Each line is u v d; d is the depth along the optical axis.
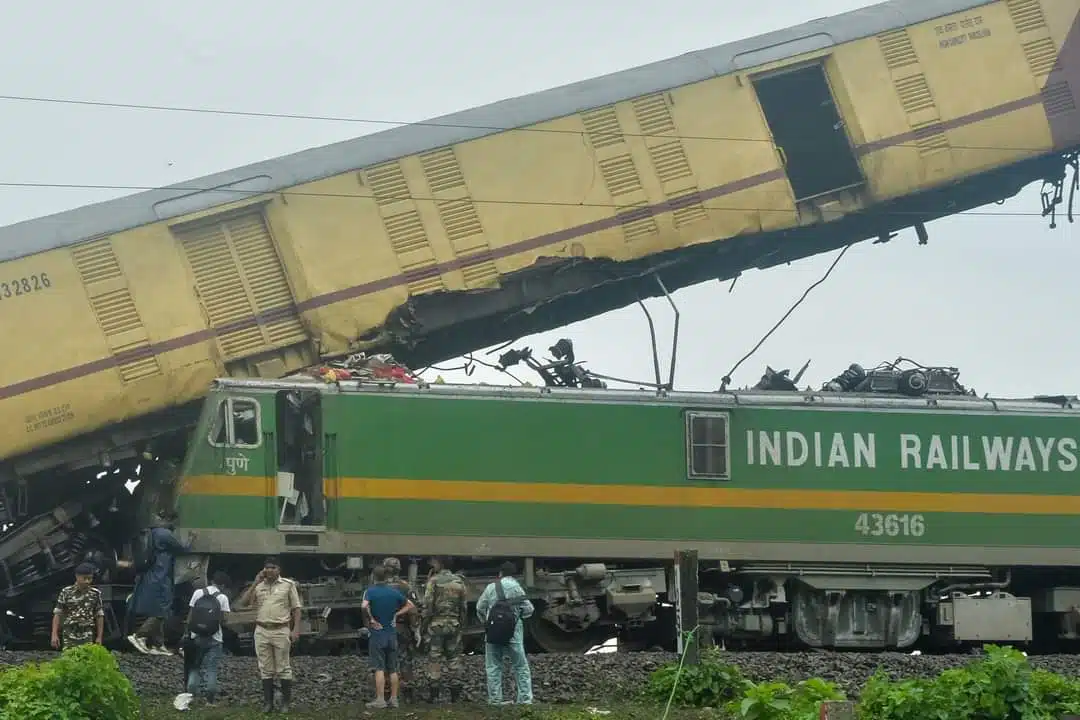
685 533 37.56
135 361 38.19
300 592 35.66
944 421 39.41
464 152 40.25
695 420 38.03
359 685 30.02
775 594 38.34
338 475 35.88
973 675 24.77
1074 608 40.66
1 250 37.53
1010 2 43.19
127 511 39.91
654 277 42.53
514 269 40.31
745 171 41.47
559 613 36.84
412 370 43.31
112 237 38.22
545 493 36.94
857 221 44.00
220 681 30.52
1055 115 43.12
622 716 26.98
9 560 37.62
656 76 41.41
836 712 23.11
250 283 39.12
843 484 38.59
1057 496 39.69
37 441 37.66
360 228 39.59
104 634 37.12
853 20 42.53
